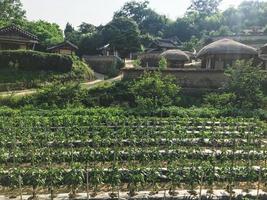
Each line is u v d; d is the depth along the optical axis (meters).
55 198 14.85
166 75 37.84
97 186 16.00
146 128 23.53
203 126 25.36
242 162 19.03
